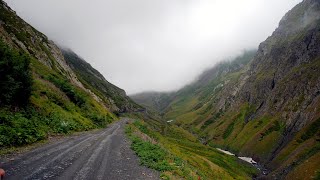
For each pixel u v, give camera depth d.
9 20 139.50
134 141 40.59
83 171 19.08
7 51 37.62
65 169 18.95
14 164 18.44
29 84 39.22
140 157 28.58
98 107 117.44
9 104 35.00
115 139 42.88
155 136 83.44
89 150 28.64
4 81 34.72
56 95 66.81
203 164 94.56
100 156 25.92
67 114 58.19
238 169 185.75
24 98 38.94
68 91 82.00
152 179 20.47
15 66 37.47
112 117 130.50
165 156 32.62
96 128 67.44
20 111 36.06
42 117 40.78
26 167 18.06
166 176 22.11
